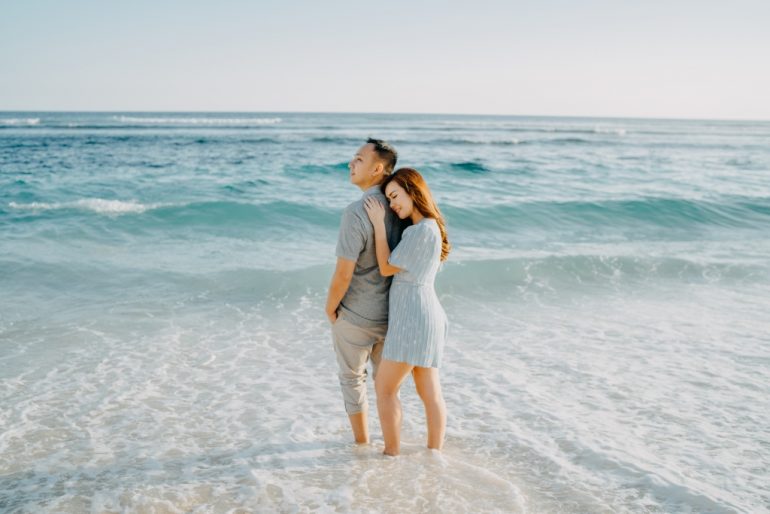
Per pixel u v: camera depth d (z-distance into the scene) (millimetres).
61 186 14367
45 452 3385
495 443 3562
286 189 15055
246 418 3891
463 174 19062
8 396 4133
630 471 3211
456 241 10227
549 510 2852
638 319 6199
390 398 3312
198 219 10641
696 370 4777
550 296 7059
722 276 7852
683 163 25734
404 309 3186
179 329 5648
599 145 40344
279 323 5926
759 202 13133
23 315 5852
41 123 67562
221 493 2959
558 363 4945
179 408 4023
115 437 3588
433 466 3248
